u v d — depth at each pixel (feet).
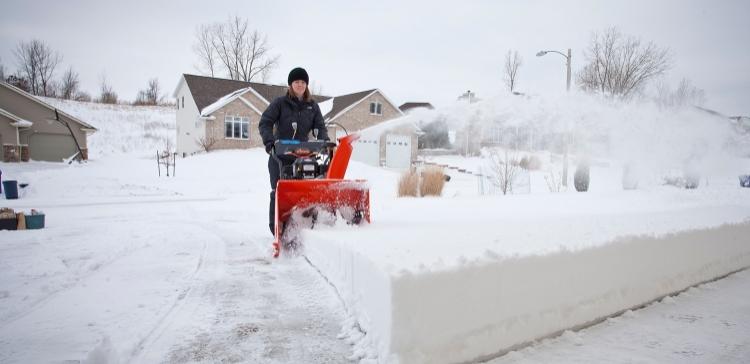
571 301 7.59
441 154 85.25
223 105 86.28
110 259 12.57
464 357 6.19
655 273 9.16
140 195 40.65
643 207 17.81
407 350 5.82
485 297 6.52
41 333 7.18
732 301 9.14
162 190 45.11
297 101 15.08
